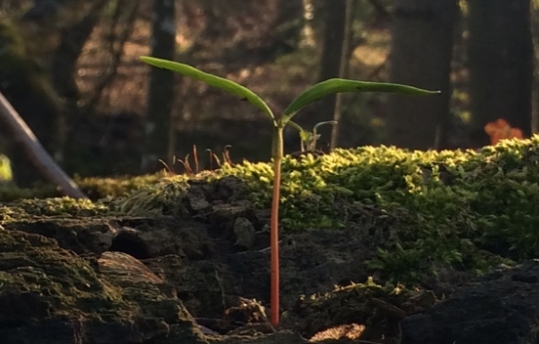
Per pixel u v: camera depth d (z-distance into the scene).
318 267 1.57
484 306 1.12
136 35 9.28
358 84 1.19
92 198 3.29
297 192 1.73
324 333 1.27
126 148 8.12
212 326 1.40
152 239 1.57
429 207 1.70
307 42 9.51
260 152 8.34
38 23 8.09
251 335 1.20
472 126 4.55
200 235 1.62
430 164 1.87
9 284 1.08
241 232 1.62
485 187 1.77
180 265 1.51
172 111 5.99
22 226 1.45
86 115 8.30
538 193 1.71
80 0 8.32
